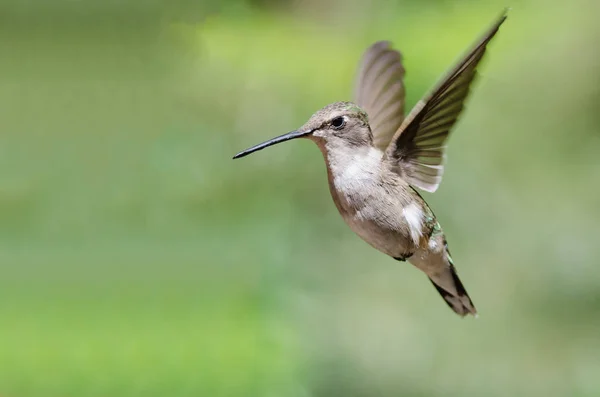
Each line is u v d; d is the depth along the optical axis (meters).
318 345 9.01
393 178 4.14
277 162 13.21
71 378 9.53
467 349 8.98
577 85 11.37
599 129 11.09
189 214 14.17
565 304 9.54
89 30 20.27
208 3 21.31
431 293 9.48
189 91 16.47
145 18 20.16
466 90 3.99
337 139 4.09
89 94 17.02
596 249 9.77
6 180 15.03
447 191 10.38
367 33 19.45
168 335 10.30
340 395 8.52
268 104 15.03
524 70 11.82
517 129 11.19
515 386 8.62
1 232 13.93
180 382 9.33
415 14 19.64
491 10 18.86
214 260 12.50
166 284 11.79
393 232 4.12
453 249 10.07
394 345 8.88
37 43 19.42
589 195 10.34
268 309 9.95
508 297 9.62
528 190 10.49
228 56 18.50
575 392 8.66
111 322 10.73
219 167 14.47
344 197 4.09
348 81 15.91
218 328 10.24
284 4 22.88
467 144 10.91
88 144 15.73
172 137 15.19
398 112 4.63
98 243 13.58
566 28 11.93
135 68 18.00
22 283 12.16
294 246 10.50
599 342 9.12
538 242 9.92
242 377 9.12
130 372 9.59
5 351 10.13
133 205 14.45
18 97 17.20
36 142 15.89
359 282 9.72
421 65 15.13
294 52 19.11
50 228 14.19
